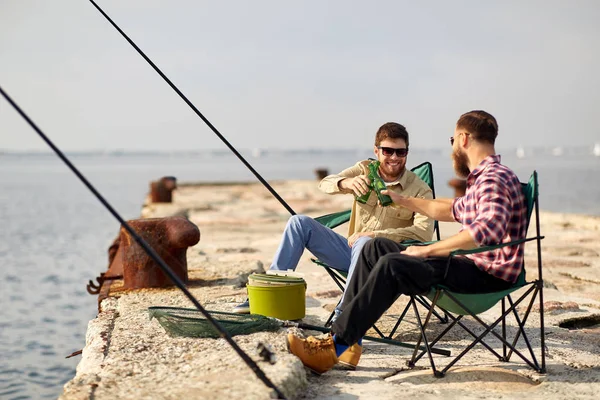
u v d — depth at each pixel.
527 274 7.62
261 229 13.05
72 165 3.25
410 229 4.67
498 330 5.03
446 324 5.18
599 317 5.58
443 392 3.68
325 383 3.82
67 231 21.31
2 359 7.16
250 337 4.26
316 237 4.85
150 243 6.26
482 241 3.67
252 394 3.25
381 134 4.78
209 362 3.77
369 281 3.77
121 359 3.90
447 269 3.73
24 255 15.55
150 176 77.12
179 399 3.22
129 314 5.13
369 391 3.69
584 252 9.38
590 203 26.66
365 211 4.93
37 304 9.95
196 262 7.91
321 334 4.73
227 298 5.75
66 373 6.69
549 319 5.43
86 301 10.17
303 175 68.50
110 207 3.31
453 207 4.05
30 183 63.41
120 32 4.84
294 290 4.88
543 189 37.41
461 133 3.94
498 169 3.81
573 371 4.05
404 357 4.37
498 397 3.61
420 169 5.28
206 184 28.59
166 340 4.29
